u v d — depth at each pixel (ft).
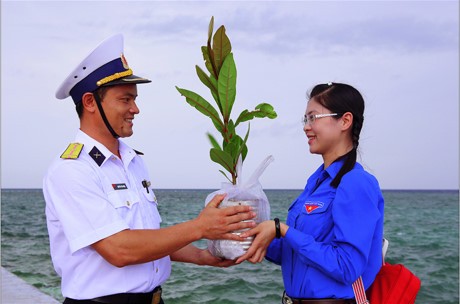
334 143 8.24
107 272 7.85
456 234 85.76
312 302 7.92
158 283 8.41
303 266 8.05
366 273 7.91
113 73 8.00
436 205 233.96
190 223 7.52
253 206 7.86
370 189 7.70
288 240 7.70
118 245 7.45
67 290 7.98
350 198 7.62
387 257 56.49
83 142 8.11
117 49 8.11
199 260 9.01
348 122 8.16
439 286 38.52
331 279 7.82
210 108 8.21
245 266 42.45
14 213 141.59
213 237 7.59
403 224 112.06
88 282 7.85
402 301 7.80
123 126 8.15
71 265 7.92
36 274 39.86
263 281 36.52
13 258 49.80
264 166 7.97
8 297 16.94
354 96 8.19
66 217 7.60
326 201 7.99
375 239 7.89
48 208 8.00
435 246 67.26
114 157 8.25
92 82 7.95
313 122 8.25
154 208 8.77
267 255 8.84
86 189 7.63
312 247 7.57
